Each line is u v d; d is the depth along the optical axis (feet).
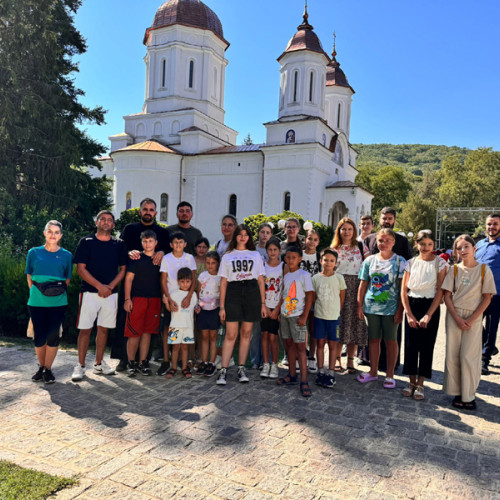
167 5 106.11
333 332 17.15
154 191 95.35
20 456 10.50
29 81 56.39
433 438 12.21
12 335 24.80
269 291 17.21
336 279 17.39
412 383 16.03
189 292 17.40
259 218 46.09
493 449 11.64
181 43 103.24
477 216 126.11
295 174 87.71
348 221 18.94
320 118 88.53
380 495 9.25
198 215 99.14
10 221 47.85
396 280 16.69
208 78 106.93
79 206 64.34
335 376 18.21
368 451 11.27
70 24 68.33
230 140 118.93
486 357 19.83
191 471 10.00
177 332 17.12
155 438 11.66
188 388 15.94
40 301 16.07
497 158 182.70
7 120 52.95
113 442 11.37
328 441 11.79
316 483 9.65
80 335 16.71
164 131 104.94
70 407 13.73
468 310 14.83
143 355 17.53
